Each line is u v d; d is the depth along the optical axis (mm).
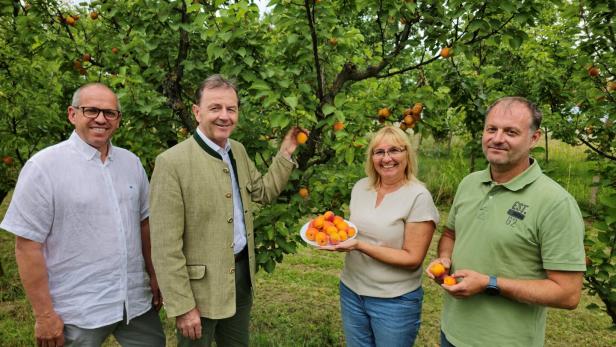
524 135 1860
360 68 3389
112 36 3398
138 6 3221
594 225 2961
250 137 3084
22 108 3803
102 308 2195
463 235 2100
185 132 3641
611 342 4207
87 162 2166
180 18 3189
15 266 5641
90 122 2117
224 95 2236
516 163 1936
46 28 3566
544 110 3924
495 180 2039
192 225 2244
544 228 1800
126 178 2324
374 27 3475
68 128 4266
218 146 2367
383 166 2488
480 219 2012
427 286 5434
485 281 1847
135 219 2350
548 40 4543
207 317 2260
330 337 4023
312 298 4984
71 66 3365
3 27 3986
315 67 3051
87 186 2133
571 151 11750
